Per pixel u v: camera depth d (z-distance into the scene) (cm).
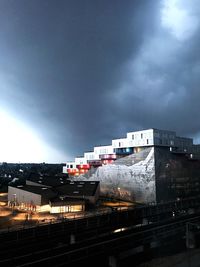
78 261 4522
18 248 5334
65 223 6450
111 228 7038
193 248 5438
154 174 10625
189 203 10450
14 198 10300
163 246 5612
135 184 11244
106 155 16112
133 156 11506
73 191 10538
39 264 4244
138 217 8012
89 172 13450
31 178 13862
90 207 9838
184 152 14912
